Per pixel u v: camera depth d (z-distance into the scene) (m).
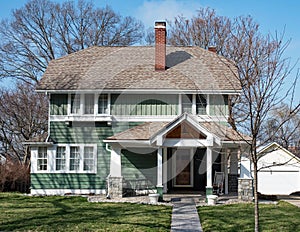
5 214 14.42
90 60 24.73
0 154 36.62
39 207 16.44
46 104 37.72
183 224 13.12
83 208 16.16
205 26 36.78
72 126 22.44
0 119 36.22
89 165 22.30
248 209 16.20
